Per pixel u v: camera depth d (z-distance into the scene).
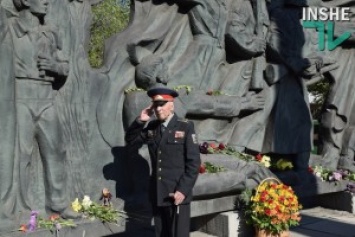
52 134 5.69
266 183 6.97
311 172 8.94
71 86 6.03
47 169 5.70
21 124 5.47
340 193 9.48
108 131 6.43
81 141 6.14
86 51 6.28
